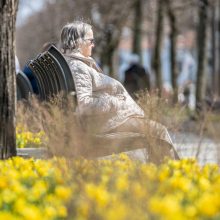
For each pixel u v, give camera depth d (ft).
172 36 157.99
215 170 29.19
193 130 44.32
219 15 184.96
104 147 34.42
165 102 37.40
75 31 37.60
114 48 172.14
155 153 32.78
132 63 108.58
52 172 27.27
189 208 20.81
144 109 35.06
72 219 21.97
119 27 168.55
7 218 20.98
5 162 31.14
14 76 34.78
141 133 35.09
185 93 109.09
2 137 34.63
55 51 34.91
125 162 30.96
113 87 37.19
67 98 33.27
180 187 24.41
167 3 150.82
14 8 34.53
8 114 34.65
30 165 30.19
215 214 21.33
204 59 126.93
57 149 29.96
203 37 126.93
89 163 28.14
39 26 185.06
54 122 30.89
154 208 20.59
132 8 165.78
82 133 30.14
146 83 107.76
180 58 261.65
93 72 36.65
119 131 35.50
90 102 35.22
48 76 37.32
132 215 20.86
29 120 44.11
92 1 162.71
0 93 34.55
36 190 24.21
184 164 29.14
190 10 182.50
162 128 34.14
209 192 24.79
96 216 21.52
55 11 162.09
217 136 31.35
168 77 278.46
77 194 23.73
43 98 39.55
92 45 38.04
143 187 24.03
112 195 23.06
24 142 43.19
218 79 169.17
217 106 56.85
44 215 22.06
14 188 24.49
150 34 208.85
